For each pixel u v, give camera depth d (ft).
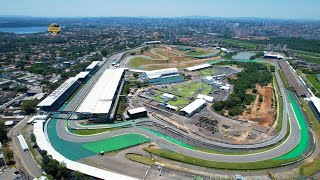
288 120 481.46
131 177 299.58
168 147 379.76
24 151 357.61
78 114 469.57
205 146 388.16
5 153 349.20
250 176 317.01
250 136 415.03
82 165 316.60
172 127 443.73
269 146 387.75
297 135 424.46
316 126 461.37
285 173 324.19
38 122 431.43
